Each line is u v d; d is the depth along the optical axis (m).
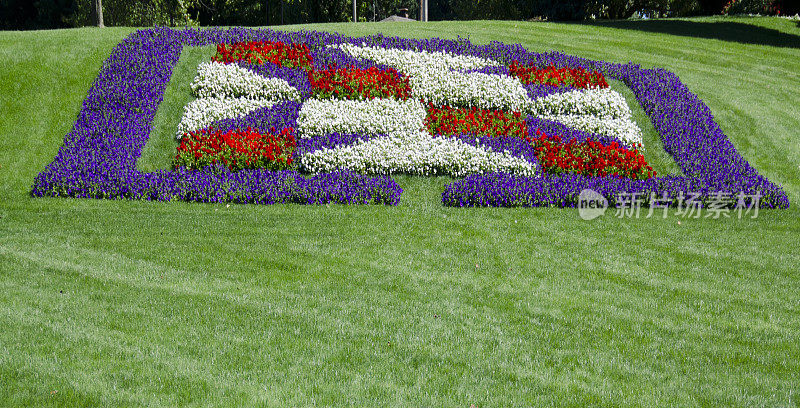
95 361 5.61
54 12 46.91
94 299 6.95
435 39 18.95
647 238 9.69
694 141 14.05
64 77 15.51
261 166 12.31
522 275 8.10
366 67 16.44
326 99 14.95
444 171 12.48
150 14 37.41
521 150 13.11
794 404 5.25
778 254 9.16
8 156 12.62
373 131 13.75
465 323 6.68
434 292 7.48
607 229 10.05
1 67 15.66
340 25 21.91
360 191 11.14
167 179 11.34
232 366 5.63
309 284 7.61
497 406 5.15
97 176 11.29
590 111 15.16
